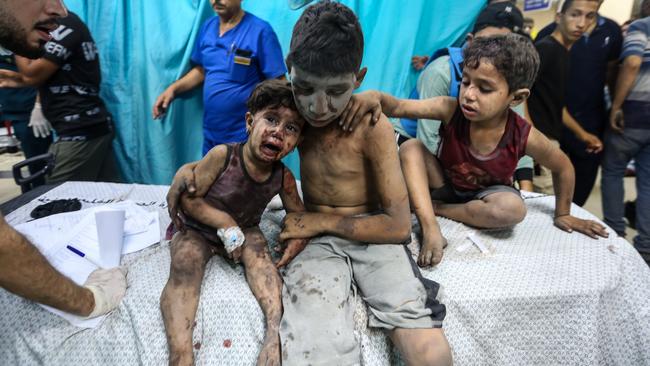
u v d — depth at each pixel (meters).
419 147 1.15
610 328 0.93
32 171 1.84
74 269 0.94
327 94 0.75
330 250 0.93
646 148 1.82
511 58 0.88
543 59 1.65
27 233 1.04
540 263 0.98
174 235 1.01
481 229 1.14
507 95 0.93
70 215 1.13
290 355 0.73
